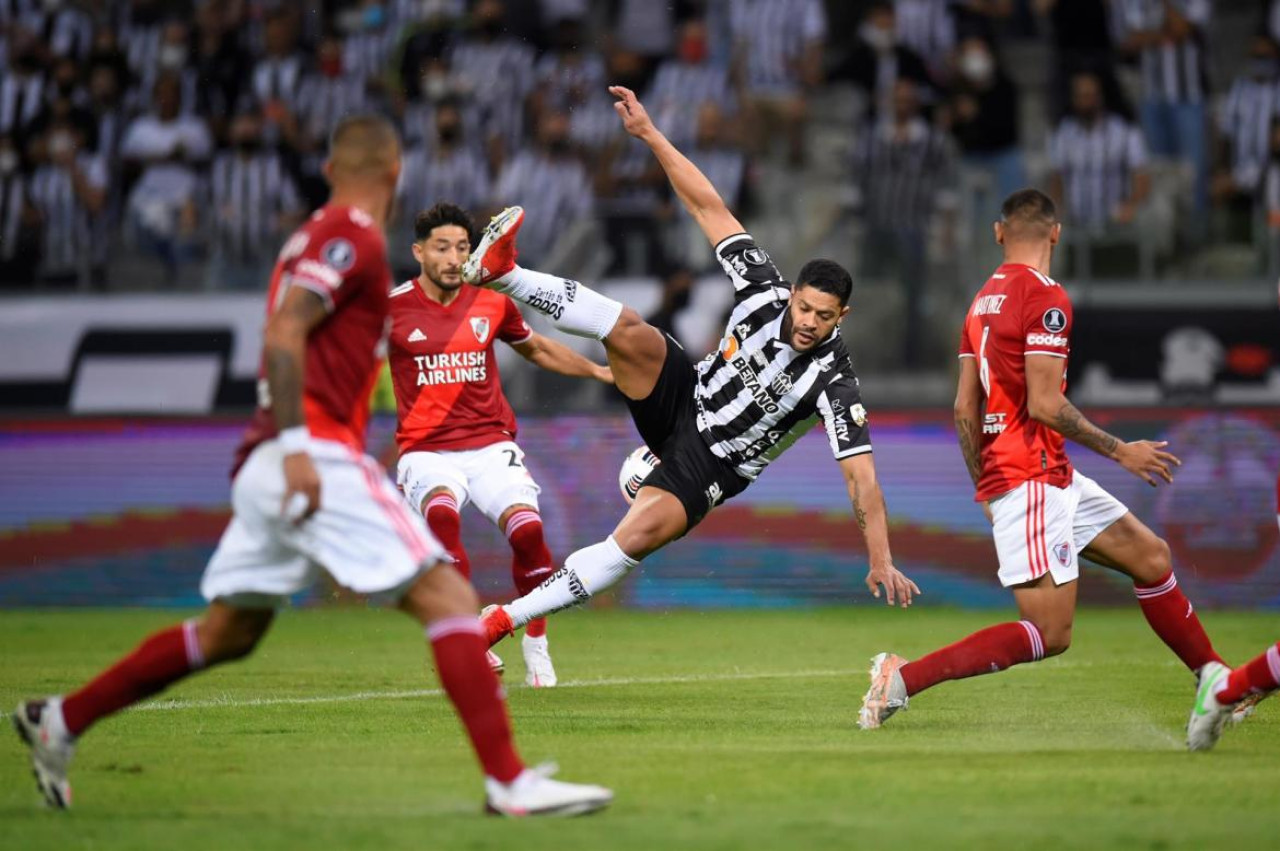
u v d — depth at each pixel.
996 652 17.44
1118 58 46.75
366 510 12.09
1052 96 44.62
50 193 44.09
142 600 36.81
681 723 18.11
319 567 12.48
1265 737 16.91
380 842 11.18
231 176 43.91
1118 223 43.22
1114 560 18.12
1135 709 19.50
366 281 12.20
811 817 12.13
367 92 47.22
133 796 13.16
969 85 44.06
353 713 18.94
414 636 30.48
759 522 36.12
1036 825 11.86
